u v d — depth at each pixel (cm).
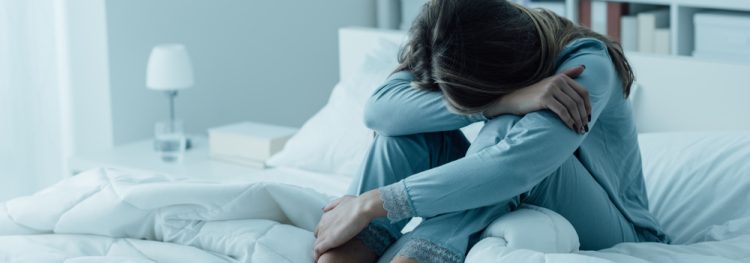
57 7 304
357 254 149
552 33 151
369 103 158
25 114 301
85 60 312
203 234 155
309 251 150
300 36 383
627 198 172
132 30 318
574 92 141
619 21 351
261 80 369
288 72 381
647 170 209
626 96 161
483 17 146
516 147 139
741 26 313
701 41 326
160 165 284
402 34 293
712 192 193
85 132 318
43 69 304
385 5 405
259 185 156
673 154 209
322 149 252
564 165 153
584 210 156
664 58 248
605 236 160
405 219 155
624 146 167
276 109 378
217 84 351
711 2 318
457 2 148
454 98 146
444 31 146
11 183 304
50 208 163
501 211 146
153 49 295
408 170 155
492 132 145
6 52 294
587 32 157
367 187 156
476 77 146
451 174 140
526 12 153
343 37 307
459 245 141
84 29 311
